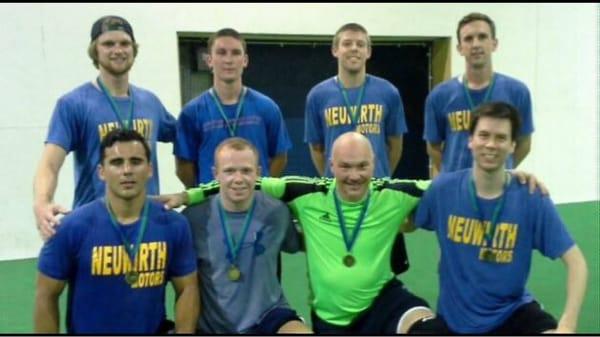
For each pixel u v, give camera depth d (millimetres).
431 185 2988
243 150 2961
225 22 6797
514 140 2783
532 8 7859
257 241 3006
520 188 2846
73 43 6082
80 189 3293
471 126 2832
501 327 2836
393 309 2969
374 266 3014
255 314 2957
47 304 2787
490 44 3711
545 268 5234
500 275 2834
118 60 3143
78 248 2729
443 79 7754
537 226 2824
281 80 7328
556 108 8164
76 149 3250
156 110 3451
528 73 7969
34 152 6066
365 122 4078
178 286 2895
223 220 3006
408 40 7668
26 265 5844
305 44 7344
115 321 2787
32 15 5902
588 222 7145
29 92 5977
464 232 2867
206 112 3646
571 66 8156
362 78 4105
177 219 2857
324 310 3029
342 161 2971
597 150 8430
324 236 3047
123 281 2756
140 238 2766
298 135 7453
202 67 6891
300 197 3117
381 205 3051
